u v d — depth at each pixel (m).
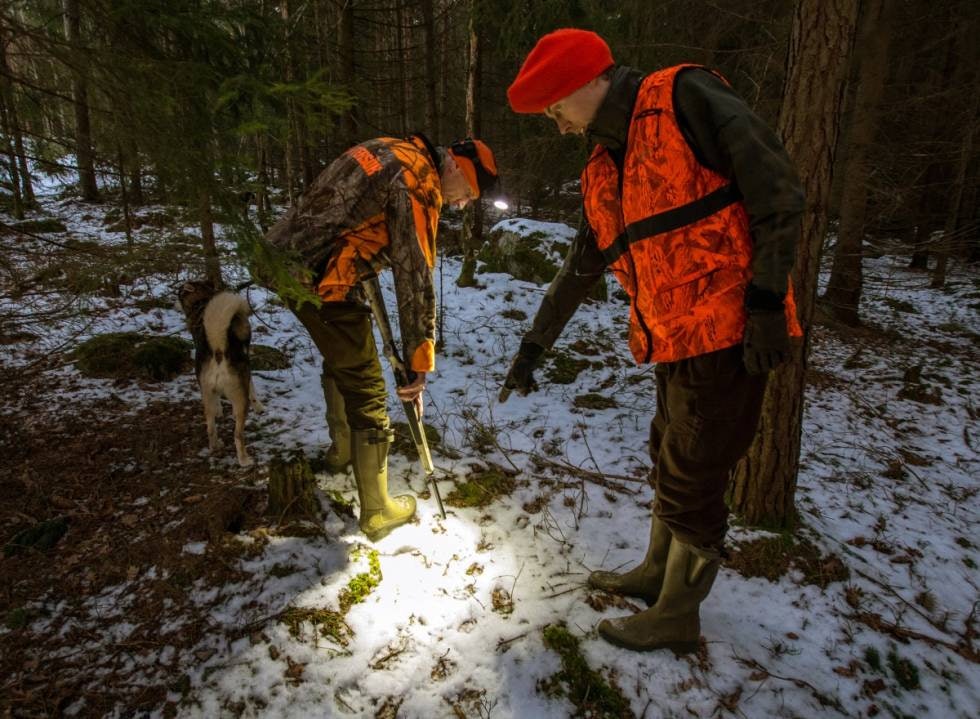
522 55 5.23
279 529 2.23
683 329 1.37
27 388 3.37
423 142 1.88
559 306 1.85
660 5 4.83
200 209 1.74
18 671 1.61
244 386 2.62
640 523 2.43
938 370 5.36
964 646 1.94
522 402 3.72
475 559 2.16
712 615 1.94
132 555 2.06
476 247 8.35
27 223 6.84
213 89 1.63
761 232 1.20
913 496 2.94
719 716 1.60
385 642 1.77
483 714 1.58
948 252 5.75
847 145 6.12
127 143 1.77
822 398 4.45
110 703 1.54
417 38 10.77
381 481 2.19
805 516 2.56
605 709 1.60
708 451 1.45
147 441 2.86
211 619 1.81
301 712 1.55
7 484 2.42
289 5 4.46
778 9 5.12
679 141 1.23
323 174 1.81
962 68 8.29
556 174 6.41
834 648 1.85
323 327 1.94
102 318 4.48
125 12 1.56
